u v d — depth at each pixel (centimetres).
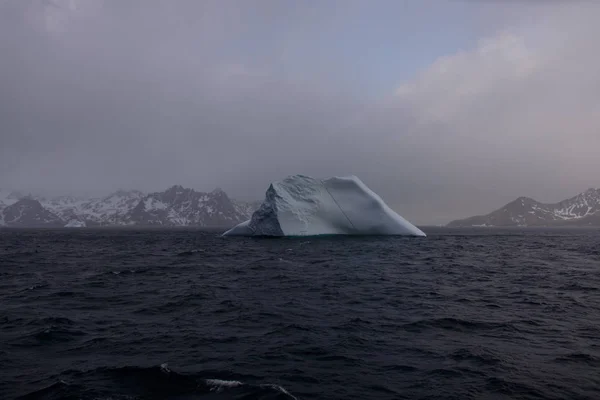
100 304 1397
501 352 899
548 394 690
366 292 1616
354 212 5062
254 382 734
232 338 998
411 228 5409
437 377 762
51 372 783
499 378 754
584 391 703
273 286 1752
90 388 707
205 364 821
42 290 1670
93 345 947
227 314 1247
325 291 1630
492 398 676
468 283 1867
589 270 2373
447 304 1398
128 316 1225
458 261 2798
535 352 899
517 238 6838
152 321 1166
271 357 863
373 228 5072
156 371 775
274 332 1049
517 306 1371
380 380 748
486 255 3341
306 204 5016
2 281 1925
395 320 1174
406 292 1620
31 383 731
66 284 1823
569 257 3247
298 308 1328
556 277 2069
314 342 966
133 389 706
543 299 1492
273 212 4906
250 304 1387
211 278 1994
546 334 1043
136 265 2578
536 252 3756
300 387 715
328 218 5025
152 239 6378
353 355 877
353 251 3378
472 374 775
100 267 2472
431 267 2438
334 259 2803
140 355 877
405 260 2788
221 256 3095
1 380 744
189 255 3231
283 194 4981
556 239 6738
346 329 1075
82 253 3619
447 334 1039
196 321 1164
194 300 1449
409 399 673
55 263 2723
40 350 912
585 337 1018
